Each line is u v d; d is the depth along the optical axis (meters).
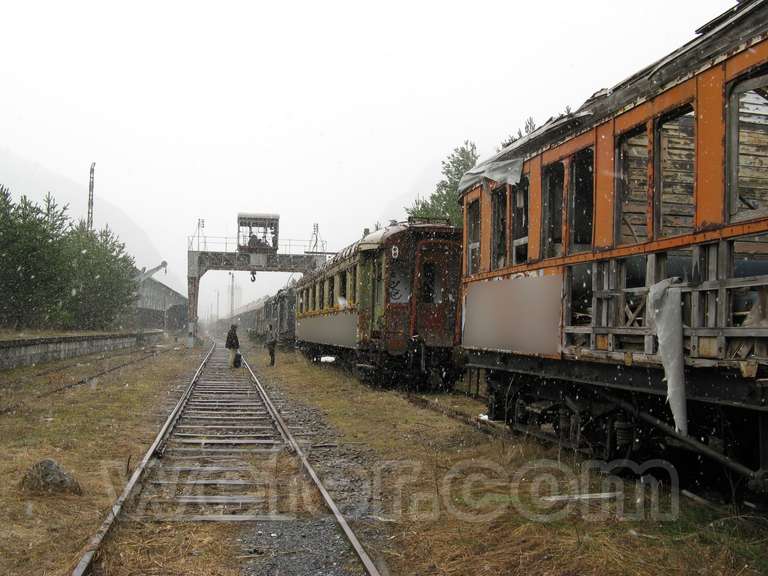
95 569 4.45
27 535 5.10
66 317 25.86
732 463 5.04
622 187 6.09
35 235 22.66
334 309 20.08
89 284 32.38
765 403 4.27
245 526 5.53
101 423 10.28
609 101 6.15
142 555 4.79
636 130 5.86
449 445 8.91
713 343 4.64
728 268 4.61
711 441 5.37
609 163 6.16
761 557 4.41
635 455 6.53
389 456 8.33
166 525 5.48
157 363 24.42
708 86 4.84
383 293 15.25
